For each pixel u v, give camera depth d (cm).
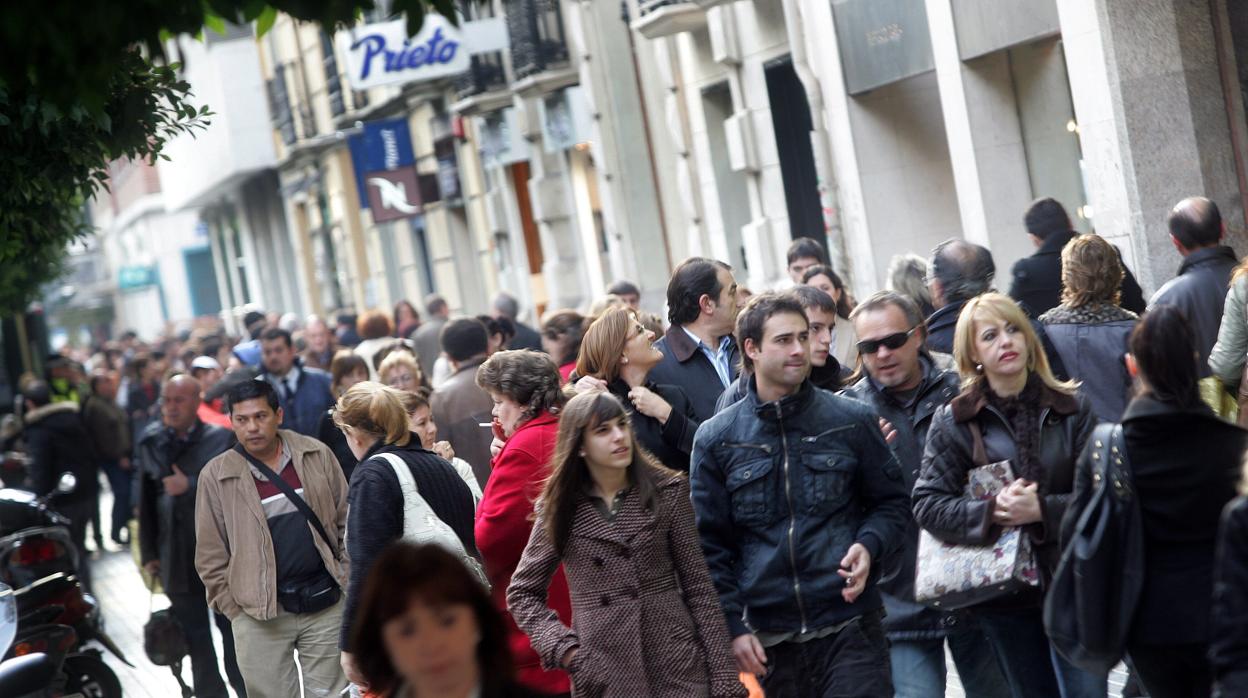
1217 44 2638
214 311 16650
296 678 1847
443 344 2273
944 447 1299
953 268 1798
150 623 2275
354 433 1548
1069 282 1714
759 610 1295
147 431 2339
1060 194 3106
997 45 3069
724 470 1307
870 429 1307
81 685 2312
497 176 6688
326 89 8919
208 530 1833
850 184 3706
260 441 1830
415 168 7356
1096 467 1097
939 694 1423
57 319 18512
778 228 4212
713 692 1232
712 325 1727
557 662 1246
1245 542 918
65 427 4088
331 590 1833
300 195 10150
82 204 2431
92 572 4362
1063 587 1114
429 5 1051
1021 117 3166
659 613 1241
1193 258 1858
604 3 5203
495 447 1645
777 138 4166
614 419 1238
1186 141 2653
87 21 932
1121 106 2678
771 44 4075
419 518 1495
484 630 754
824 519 1288
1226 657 920
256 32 1069
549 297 6119
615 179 5244
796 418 1298
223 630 2262
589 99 5269
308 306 10569
